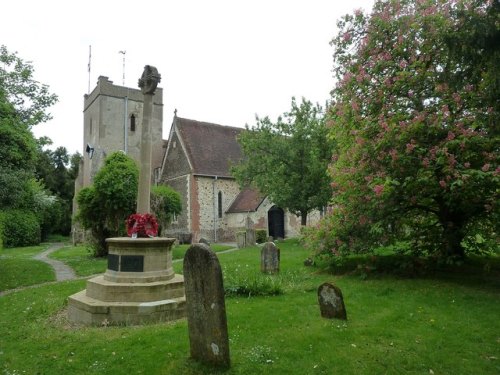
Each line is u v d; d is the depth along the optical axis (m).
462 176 7.79
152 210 19.56
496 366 4.93
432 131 8.64
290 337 5.75
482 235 9.78
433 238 10.14
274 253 11.17
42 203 35.25
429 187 8.82
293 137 22.16
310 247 11.62
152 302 7.03
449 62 7.02
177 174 32.09
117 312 6.82
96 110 35.22
